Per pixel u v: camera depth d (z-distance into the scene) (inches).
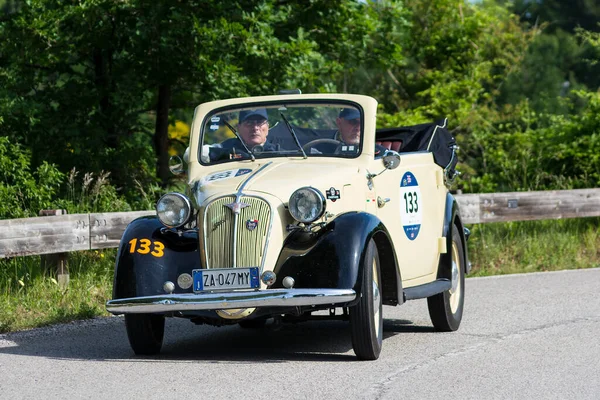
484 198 1250.6
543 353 608.7
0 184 1087.0
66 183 1207.6
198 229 582.9
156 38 1293.1
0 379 534.3
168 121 1537.9
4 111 1246.3
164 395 485.4
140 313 601.6
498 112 2426.2
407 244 673.6
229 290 558.6
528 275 1101.1
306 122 665.0
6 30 1304.1
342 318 603.8
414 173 700.7
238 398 477.7
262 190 583.2
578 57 2834.6
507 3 2758.4
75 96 1363.2
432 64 2482.8
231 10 1336.1
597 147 1653.5
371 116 655.8
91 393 492.7
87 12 1284.4
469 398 480.7
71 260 958.4
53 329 733.3
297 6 1503.4
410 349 633.6
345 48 1579.7
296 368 559.8
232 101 682.2
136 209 1228.5
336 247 562.9
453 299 743.1
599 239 1341.0
